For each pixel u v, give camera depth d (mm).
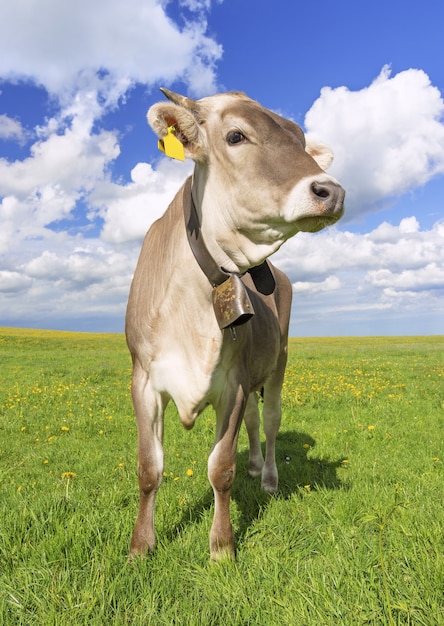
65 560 3195
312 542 3611
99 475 5570
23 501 4199
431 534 3258
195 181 3182
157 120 2822
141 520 3404
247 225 2895
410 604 2512
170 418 8891
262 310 4723
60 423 8523
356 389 11648
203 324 3279
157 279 3445
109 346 34438
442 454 6262
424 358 21922
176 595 2918
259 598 2816
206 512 4145
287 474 5656
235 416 3441
